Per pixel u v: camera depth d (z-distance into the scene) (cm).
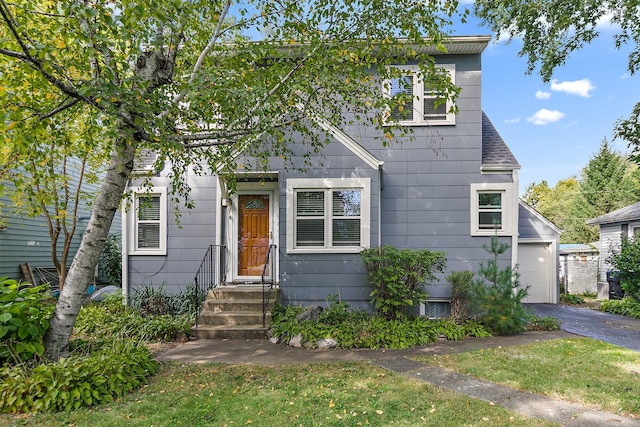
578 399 398
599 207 2333
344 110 898
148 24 452
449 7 486
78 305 474
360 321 695
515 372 482
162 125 404
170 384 446
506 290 708
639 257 1037
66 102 480
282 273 800
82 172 977
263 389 429
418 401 392
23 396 373
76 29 379
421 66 509
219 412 368
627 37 884
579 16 841
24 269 1191
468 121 888
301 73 541
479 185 881
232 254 892
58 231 954
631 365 511
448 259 877
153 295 847
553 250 1201
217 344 648
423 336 652
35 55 377
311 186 804
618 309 985
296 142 809
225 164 738
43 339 459
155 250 889
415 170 894
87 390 389
